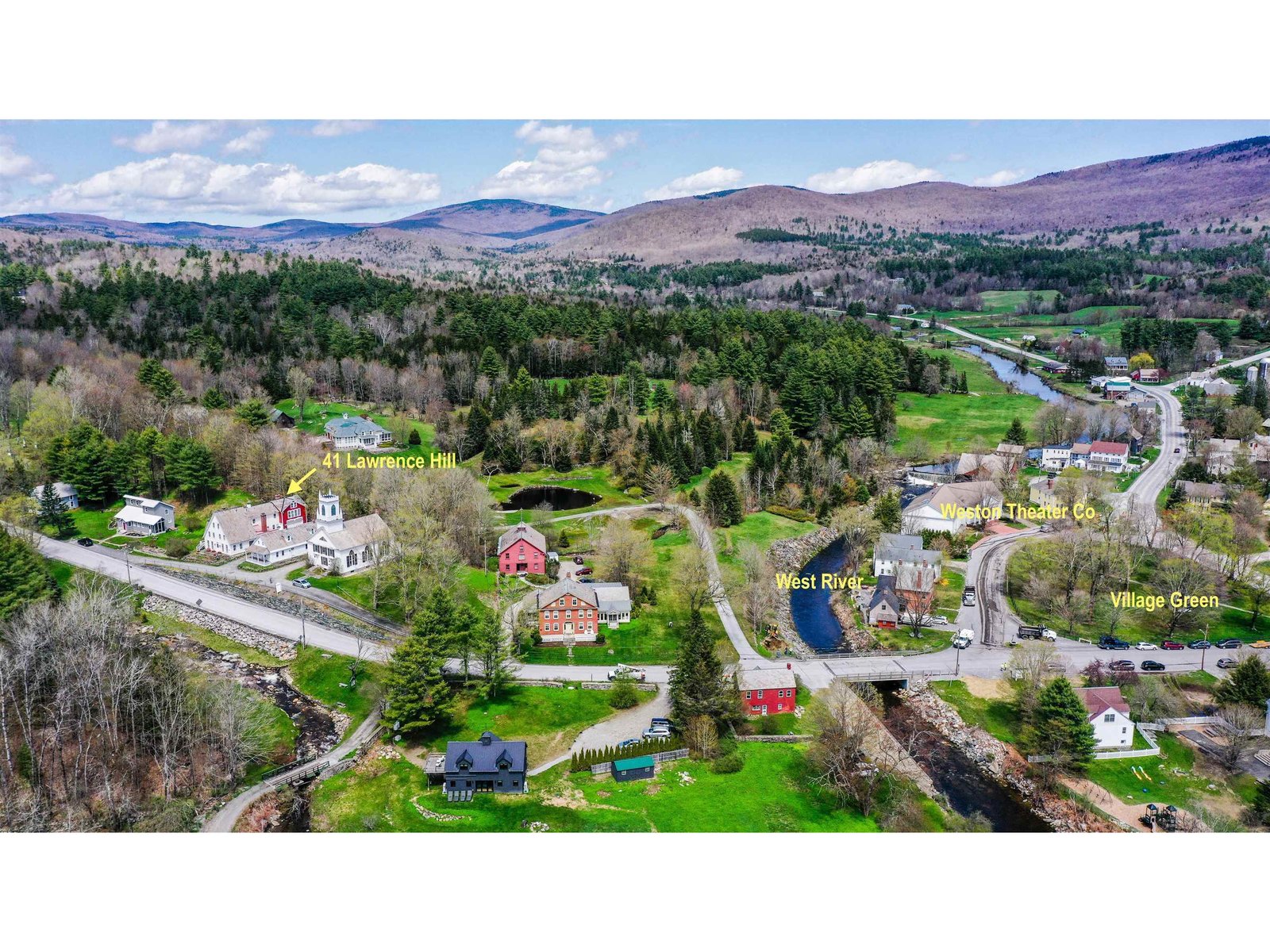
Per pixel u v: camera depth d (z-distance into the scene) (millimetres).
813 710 114000
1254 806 102688
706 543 179625
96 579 151000
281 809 97312
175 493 192625
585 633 138625
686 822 93688
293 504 176000
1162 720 118625
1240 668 117562
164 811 93812
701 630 116125
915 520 188625
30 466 187875
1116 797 105062
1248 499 185875
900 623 146750
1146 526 175000
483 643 118688
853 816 98312
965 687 126812
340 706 118875
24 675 104312
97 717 105875
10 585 122625
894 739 114938
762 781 104500
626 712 118312
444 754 106500
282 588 152000
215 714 106312
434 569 149375
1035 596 155375
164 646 129125
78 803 95000
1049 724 109125
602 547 165125
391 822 93812
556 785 101875
